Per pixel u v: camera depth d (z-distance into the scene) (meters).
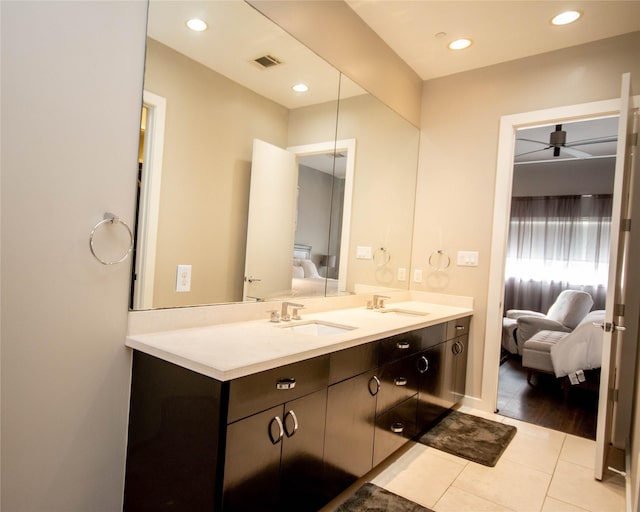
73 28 1.29
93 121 1.35
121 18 1.42
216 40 1.78
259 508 1.30
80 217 1.33
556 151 4.08
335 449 1.65
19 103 1.18
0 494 1.20
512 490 1.96
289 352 1.38
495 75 3.01
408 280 3.39
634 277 2.50
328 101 2.44
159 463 1.36
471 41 2.71
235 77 1.89
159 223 1.60
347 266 2.74
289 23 2.09
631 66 2.50
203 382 1.22
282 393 1.36
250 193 2.03
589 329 3.21
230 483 1.19
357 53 2.57
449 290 3.17
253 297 2.06
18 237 1.20
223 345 1.44
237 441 1.20
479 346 3.01
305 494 1.50
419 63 3.07
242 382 1.21
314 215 2.45
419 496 1.87
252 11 1.90
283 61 2.12
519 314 5.33
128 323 1.50
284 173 2.21
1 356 1.18
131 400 1.49
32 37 1.20
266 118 2.08
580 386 3.44
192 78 1.70
